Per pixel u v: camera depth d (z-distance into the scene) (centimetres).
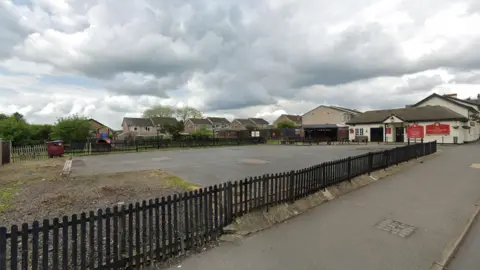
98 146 2353
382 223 533
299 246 431
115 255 342
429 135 3077
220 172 1093
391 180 946
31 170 1196
